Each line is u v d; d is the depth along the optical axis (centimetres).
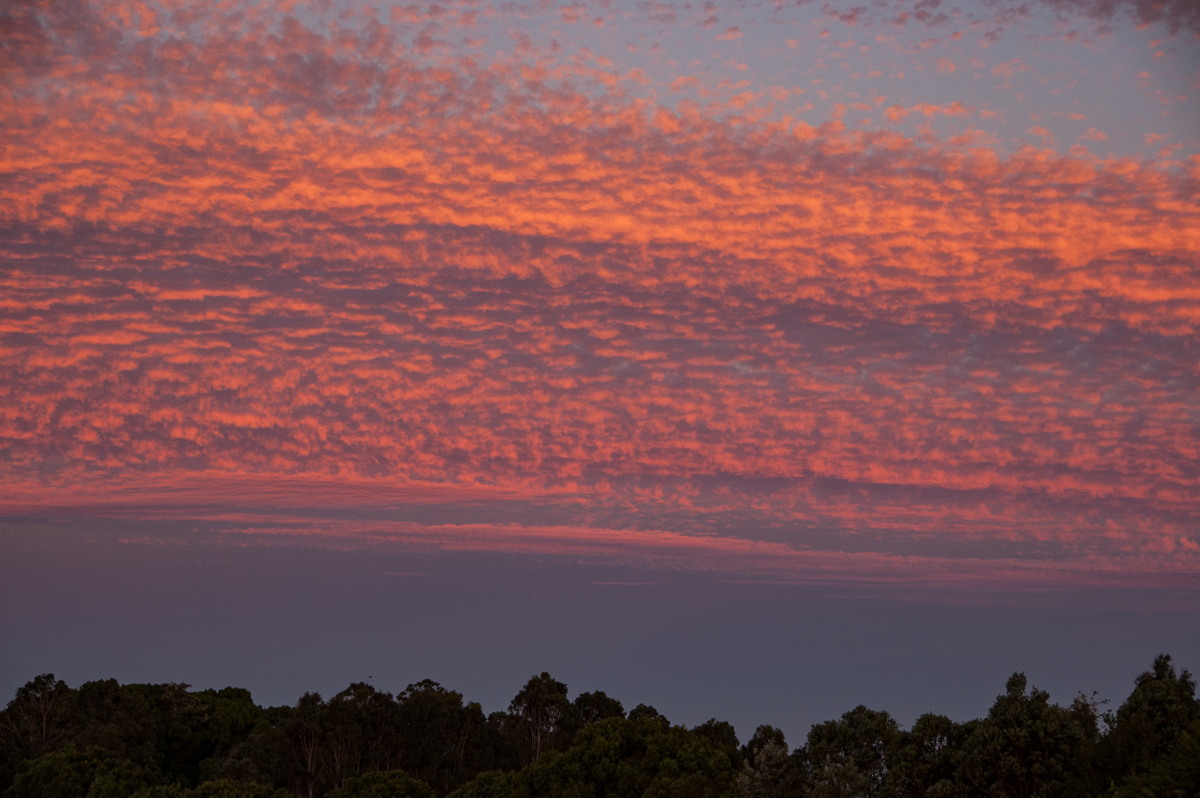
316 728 8119
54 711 7788
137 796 5578
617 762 5034
